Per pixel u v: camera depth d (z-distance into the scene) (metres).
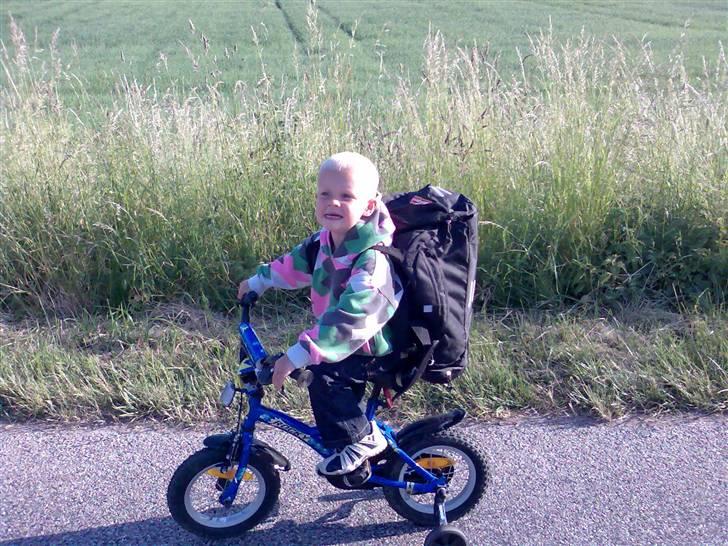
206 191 3.63
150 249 3.45
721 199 3.59
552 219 3.54
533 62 10.32
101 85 7.52
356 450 1.98
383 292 1.85
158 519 2.19
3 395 2.72
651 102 4.10
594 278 3.46
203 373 2.87
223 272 3.45
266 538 2.13
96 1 22.39
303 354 1.79
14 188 3.61
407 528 2.18
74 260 3.45
